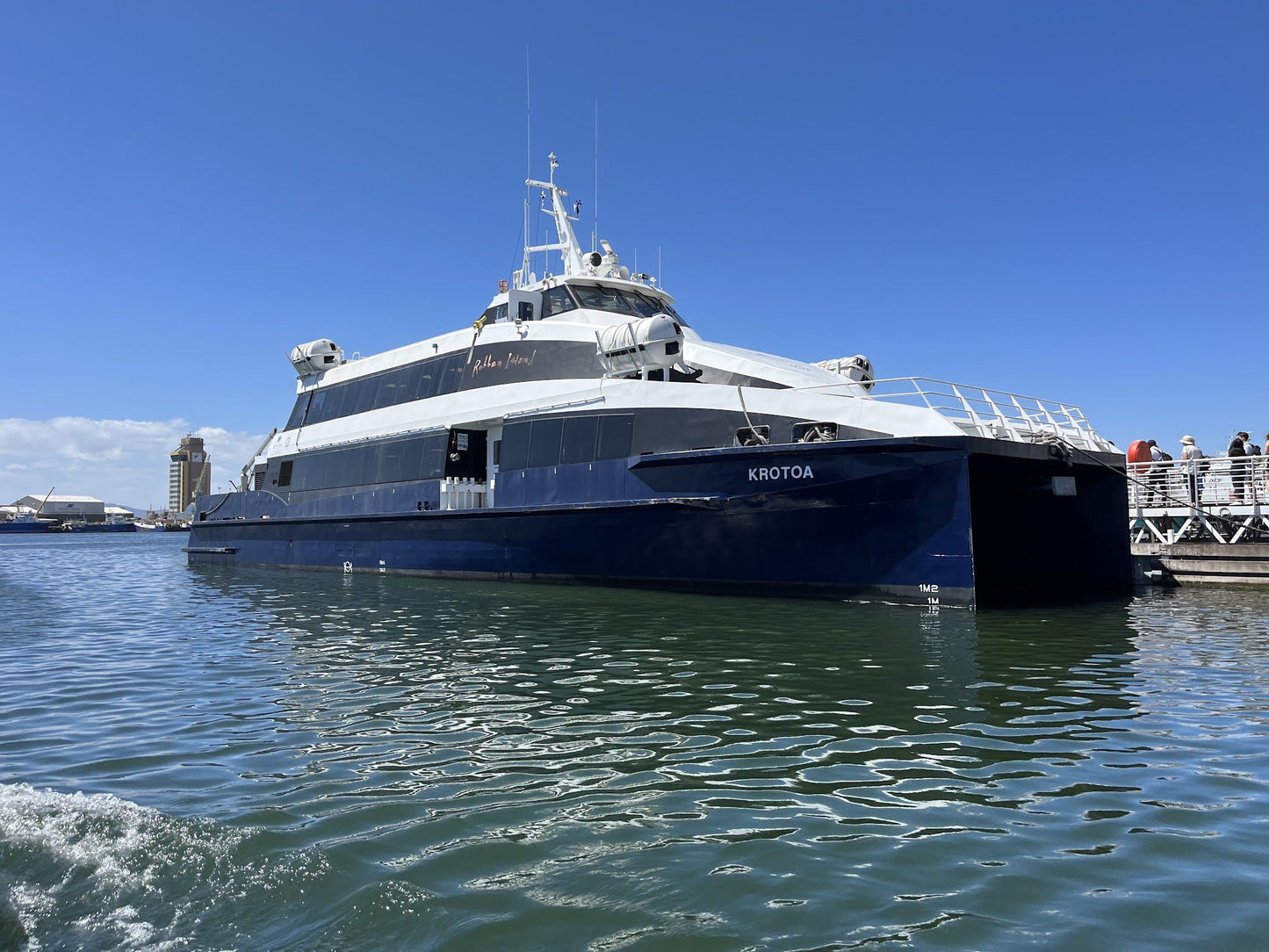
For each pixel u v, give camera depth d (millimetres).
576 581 15820
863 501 12336
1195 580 16281
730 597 13578
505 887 3482
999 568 16797
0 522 128500
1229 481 17422
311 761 5277
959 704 6629
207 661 9125
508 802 4496
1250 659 8562
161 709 6867
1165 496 16641
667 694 7039
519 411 16844
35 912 3281
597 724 6105
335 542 21625
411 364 20281
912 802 4480
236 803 4508
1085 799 4516
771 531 13273
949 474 11633
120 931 3135
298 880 3541
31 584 21672
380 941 3066
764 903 3342
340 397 22688
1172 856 3771
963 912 3264
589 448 15430
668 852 3834
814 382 14641
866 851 3840
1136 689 7180
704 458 13594
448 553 18109
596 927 3160
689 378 15547
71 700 7301
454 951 2988
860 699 6812
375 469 20281
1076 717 6250
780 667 8117
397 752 5469
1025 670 7973
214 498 27938
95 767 5230
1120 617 11695
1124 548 15031
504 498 16938
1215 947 2998
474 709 6609
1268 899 3354
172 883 3516
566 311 18156
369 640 10211
